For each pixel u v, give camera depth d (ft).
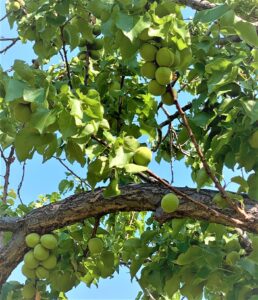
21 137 3.43
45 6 4.26
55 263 4.10
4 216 4.57
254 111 3.34
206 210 3.46
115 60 4.81
